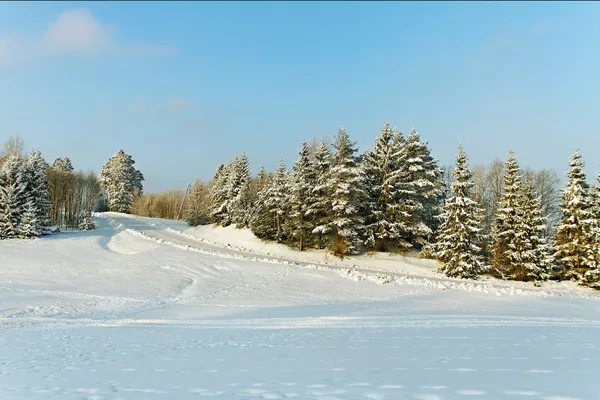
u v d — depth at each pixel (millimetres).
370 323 13578
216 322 14133
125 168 90438
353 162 37188
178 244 39094
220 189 61312
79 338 10711
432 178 41562
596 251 32094
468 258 32656
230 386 5453
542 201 51562
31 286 21500
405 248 38688
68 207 56469
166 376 6219
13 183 38906
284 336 10719
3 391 5480
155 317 15414
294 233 40156
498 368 6219
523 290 26906
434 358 7199
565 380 5359
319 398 4723
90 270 26281
